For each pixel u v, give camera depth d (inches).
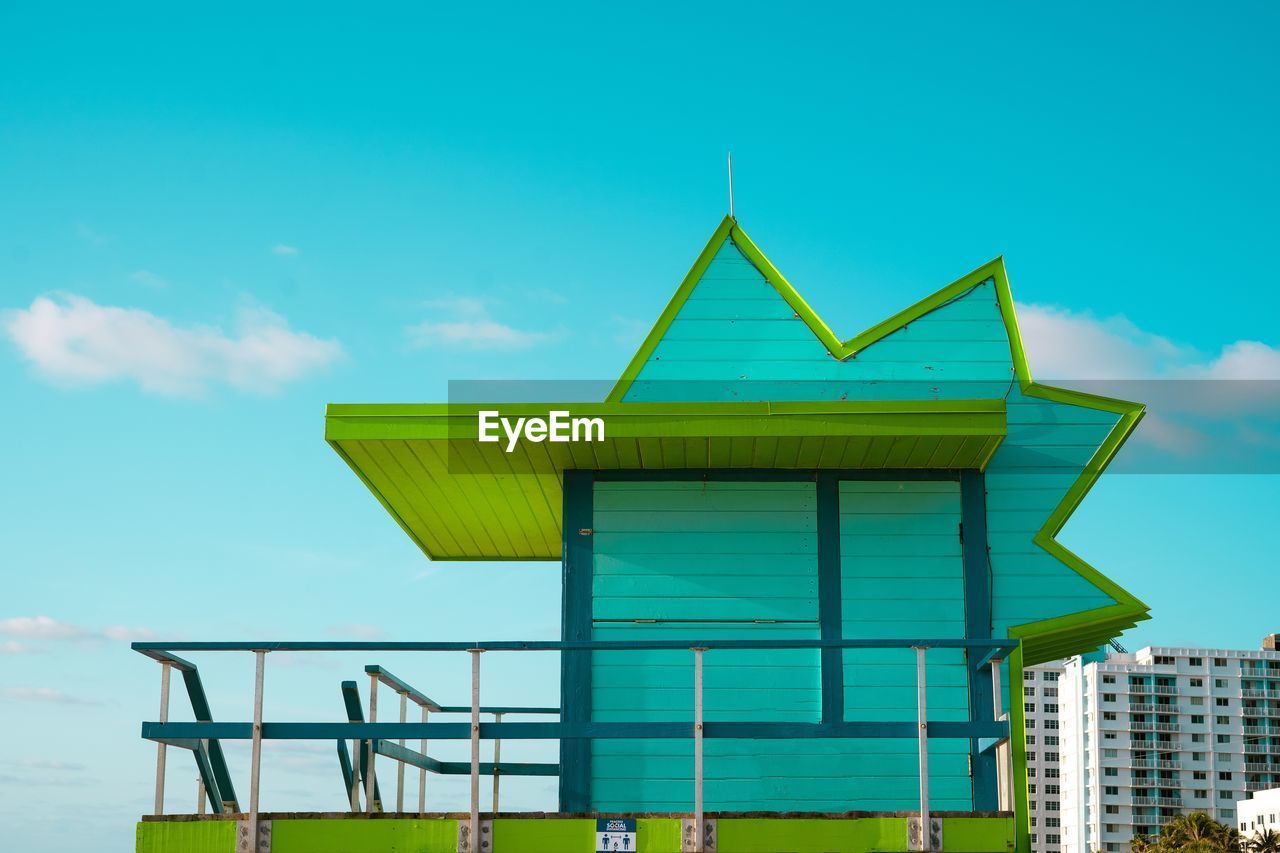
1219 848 3147.1
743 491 545.6
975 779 513.0
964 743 517.3
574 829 456.1
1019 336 559.8
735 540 540.4
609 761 518.3
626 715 522.6
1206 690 4749.0
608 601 534.9
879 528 541.3
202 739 496.7
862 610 533.3
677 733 464.1
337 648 462.3
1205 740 4704.7
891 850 452.1
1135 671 4741.6
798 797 514.3
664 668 527.2
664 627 532.4
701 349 557.3
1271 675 4785.9
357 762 544.4
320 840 454.3
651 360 556.1
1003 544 540.4
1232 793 4672.7
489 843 453.7
